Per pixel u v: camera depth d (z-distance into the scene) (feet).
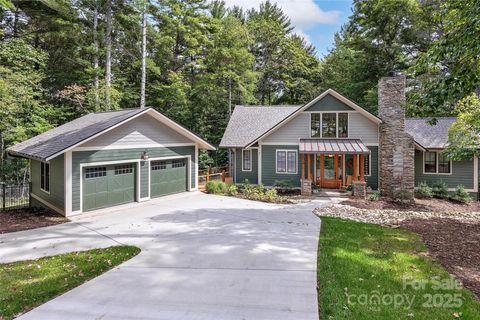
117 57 89.10
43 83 80.33
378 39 98.94
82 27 74.43
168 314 15.87
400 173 56.08
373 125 61.57
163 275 20.98
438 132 65.05
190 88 98.27
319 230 32.60
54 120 77.36
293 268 21.83
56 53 79.87
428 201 55.36
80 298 17.79
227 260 23.67
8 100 58.08
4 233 32.50
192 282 19.76
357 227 34.12
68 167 39.93
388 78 58.08
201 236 30.50
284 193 61.11
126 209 44.88
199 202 50.49
